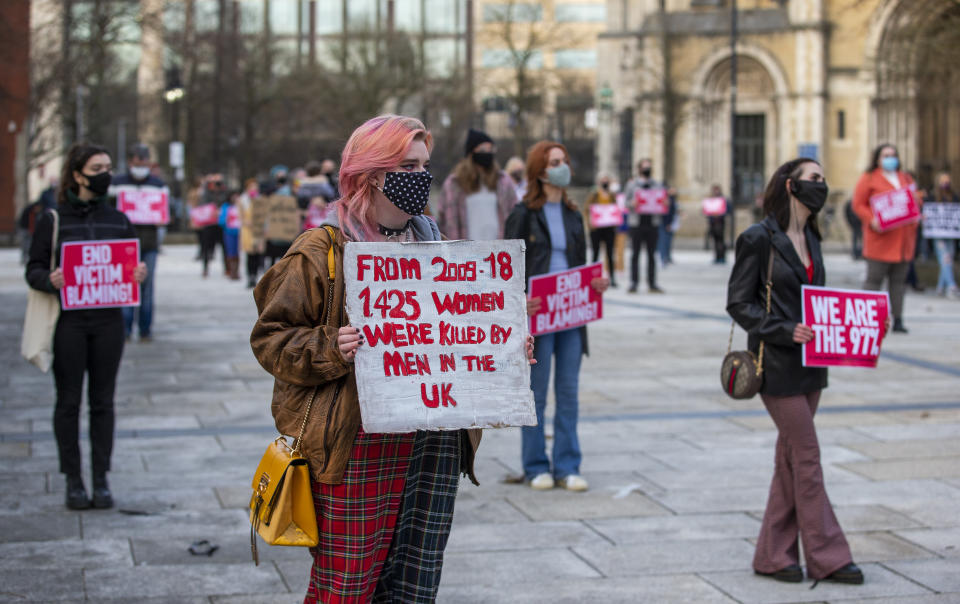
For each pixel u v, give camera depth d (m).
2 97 33.78
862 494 6.64
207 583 5.05
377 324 3.21
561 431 6.85
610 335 14.07
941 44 25.00
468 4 88.81
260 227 20.64
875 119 47.06
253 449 7.68
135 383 10.36
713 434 8.28
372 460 3.24
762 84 48.84
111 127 61.06
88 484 6.72
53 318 6.16
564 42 60.78
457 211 8.27
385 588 3.54
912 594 4.96
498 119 60.12
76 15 34.19
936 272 24.39
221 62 49.97
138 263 6.25
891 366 11.47
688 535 5.84
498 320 3.30
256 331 3.24
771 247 5.20
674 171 50.06
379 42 56.81
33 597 4.82
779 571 5.15
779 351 5.14
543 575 5.21
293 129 58.03
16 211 41.66
